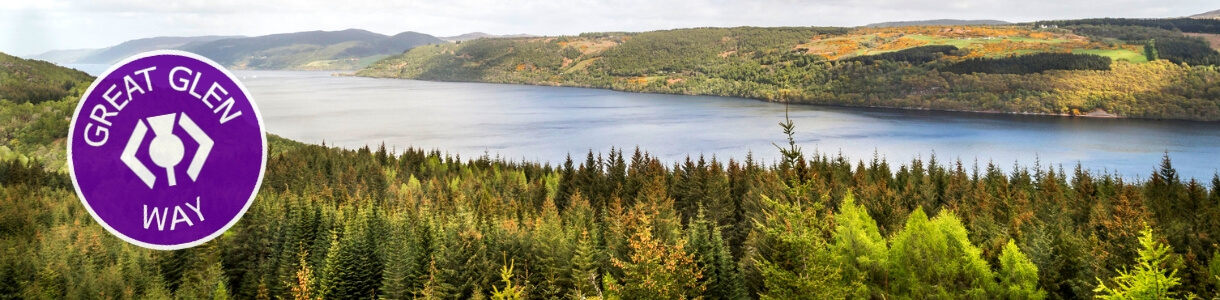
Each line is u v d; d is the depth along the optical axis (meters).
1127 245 53.84
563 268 63.41
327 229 84.38
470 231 69.69
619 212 81.31
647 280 41.09
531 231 75.56
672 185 118.44
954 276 53.22
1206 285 48.34
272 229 88.12
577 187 117.69
